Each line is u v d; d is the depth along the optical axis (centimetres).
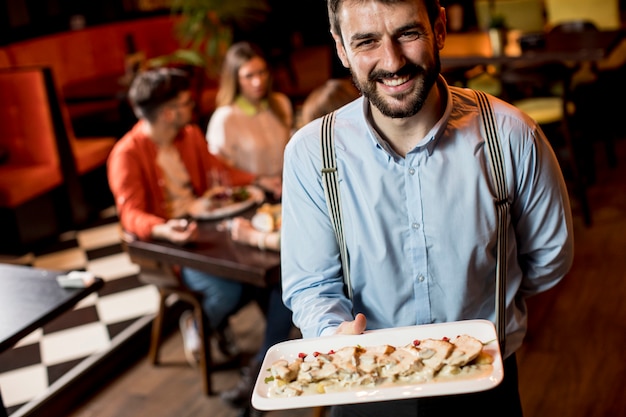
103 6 714
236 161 354
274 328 280
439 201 142
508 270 151
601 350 310
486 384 119
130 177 300
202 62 558
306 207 152
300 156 150
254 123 350
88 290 219
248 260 258
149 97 301
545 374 299
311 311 149
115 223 507
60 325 364
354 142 145
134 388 315
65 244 477
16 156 494
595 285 360
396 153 141
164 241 282
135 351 340
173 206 317
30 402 298
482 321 135
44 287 221
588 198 458
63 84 634
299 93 768
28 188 463
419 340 133
